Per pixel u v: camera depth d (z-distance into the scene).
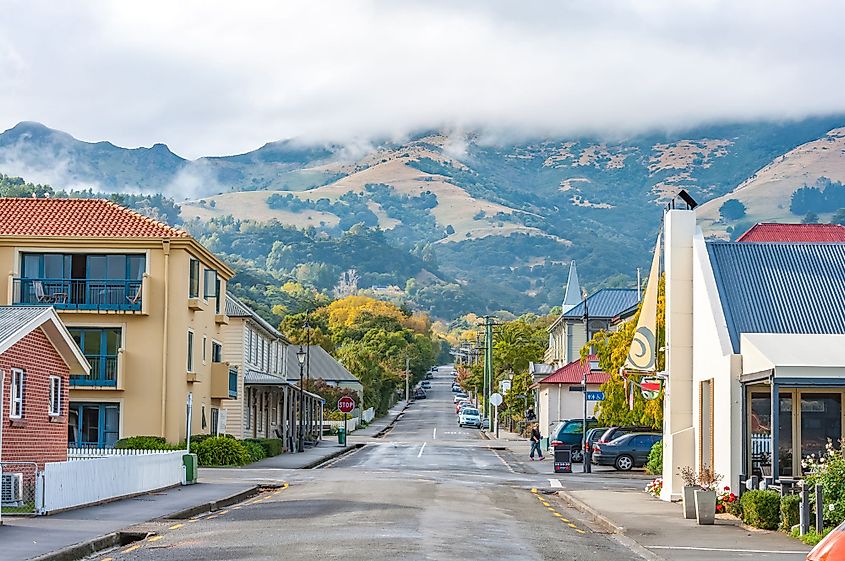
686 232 31.17
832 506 21.22
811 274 29.00
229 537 20.55
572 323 93.69
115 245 50.31
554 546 20.38
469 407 115.88
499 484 38.72
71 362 30.27
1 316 27.50
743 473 26.41
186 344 50.94
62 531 21.14
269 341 73.75
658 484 33.44
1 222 50.59
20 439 27.19
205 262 54.88
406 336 194.50
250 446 52.97
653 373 32.06
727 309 28.08
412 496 31.36
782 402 28.33
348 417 99.69
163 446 47.22
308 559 17.34
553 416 76.38
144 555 18.17
